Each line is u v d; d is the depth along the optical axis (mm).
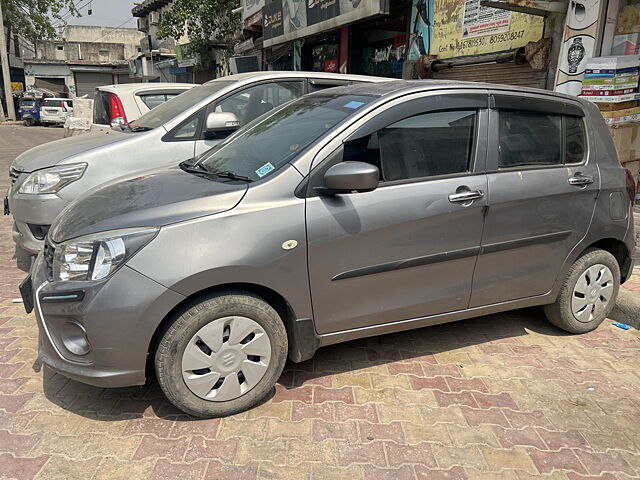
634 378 3357
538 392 3166
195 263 2553
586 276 3818
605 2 6059
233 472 2428
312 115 3318
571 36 6414
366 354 3598
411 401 3033
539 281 3627
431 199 3078
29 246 4625
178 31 22422
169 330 2604
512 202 3328
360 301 3041
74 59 46031
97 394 3043
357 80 5891
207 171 3299
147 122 5434
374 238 2955
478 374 3359
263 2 15188
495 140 3332
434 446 2646
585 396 3137
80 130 11430
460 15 8750
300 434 2709
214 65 21516
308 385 3182
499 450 2631
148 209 2689
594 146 3770
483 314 3531
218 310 2664
